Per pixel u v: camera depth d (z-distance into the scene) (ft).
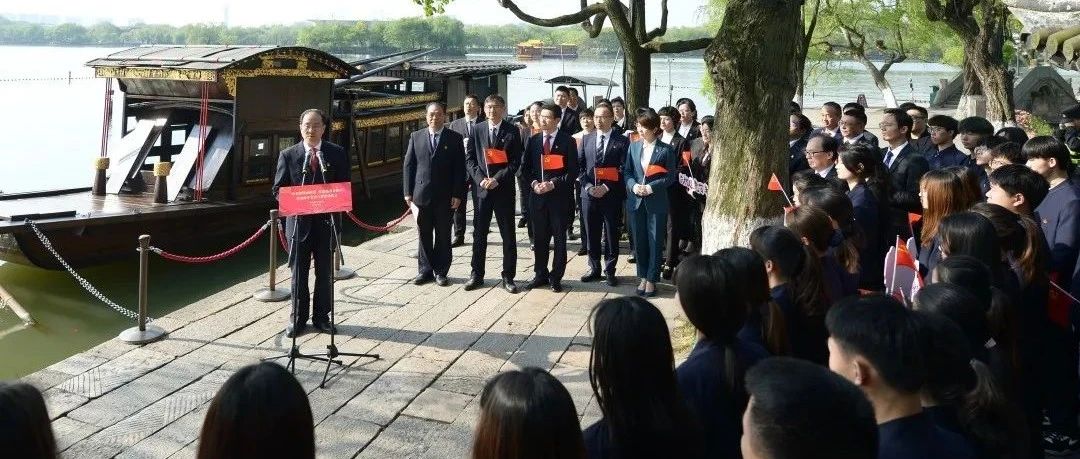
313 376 20.98
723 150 22.47
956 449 7.91
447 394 19.95
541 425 7.29
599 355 8.91
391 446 17.31
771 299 11.30
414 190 29.14
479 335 24.17
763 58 21.56
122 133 42.50
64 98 110.32
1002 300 11.10
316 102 43.98
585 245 34.19
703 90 77.25
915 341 7.82
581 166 30.07
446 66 60.80
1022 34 21.98
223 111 40.60
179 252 39.47
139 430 17.97
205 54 40.63
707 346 10.12
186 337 24.00
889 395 7.88
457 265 32.94
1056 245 16.25
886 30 83.41
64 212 33.76
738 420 9.67
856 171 18.60
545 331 24.53
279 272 31.22
